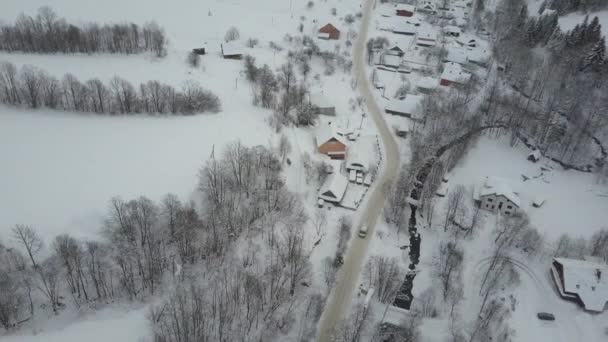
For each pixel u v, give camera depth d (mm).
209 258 101250
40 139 120625
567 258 109312
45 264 89875
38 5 199000
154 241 98625
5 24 173625
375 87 180375
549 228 122062
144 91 139000
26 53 160875
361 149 140625
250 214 111375
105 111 135875
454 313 97438
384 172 137250
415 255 112438
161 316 88938
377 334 90812
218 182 111750
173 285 95312
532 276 108688
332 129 141500
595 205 130875
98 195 105875
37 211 99688
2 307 82562
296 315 94375
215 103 145500
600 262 108062
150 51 176500
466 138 149500
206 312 88500
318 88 174375
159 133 130500
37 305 87688
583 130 149000
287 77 168750
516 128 155375
